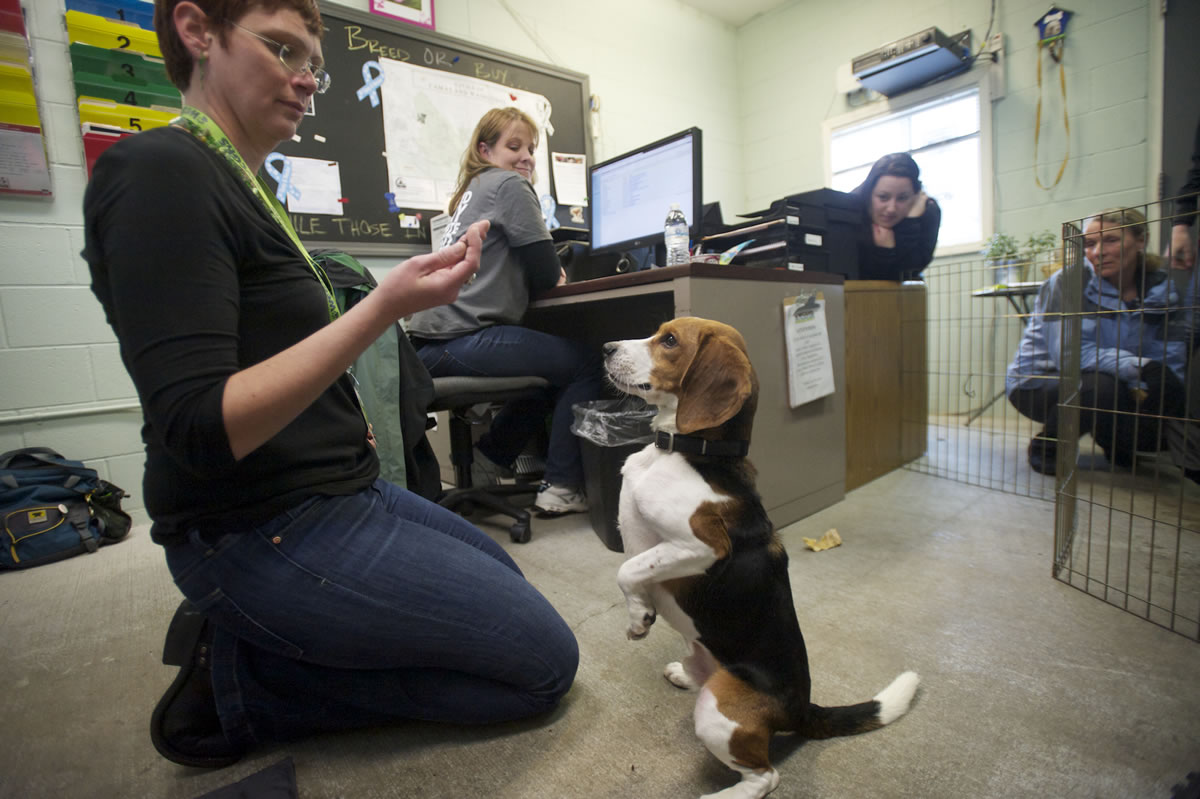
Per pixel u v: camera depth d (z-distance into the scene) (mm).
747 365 1014
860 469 2355
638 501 995
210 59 762
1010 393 2627
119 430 2275
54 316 2146
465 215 1911
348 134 2760
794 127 4605
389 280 708
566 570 1638
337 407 926
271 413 645
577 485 2131
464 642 902
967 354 3850
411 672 950
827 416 2057
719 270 1579
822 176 4496
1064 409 1618
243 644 893
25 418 2098
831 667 1152
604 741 971
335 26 2695
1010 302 3461
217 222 682
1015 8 3498
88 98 2156
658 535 1036
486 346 1868
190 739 922
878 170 2508
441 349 1909
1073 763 883
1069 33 3326
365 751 965
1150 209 3133
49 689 1166
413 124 2941
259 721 911
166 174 647
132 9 2209
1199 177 2787
